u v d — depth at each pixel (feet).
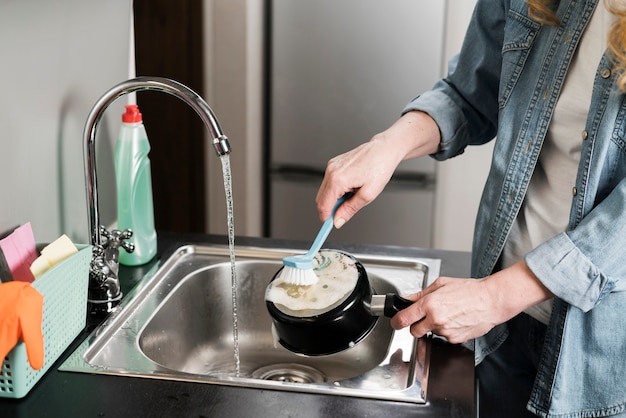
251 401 3.51
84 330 4.08
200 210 10.16
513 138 4.43
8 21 3.89
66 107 4.55
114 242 4.41
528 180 4.35
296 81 9.33
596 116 3.96
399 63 9.04
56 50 4.38
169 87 3.97
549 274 3.74
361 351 4.78
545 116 4.26
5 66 3.90
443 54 8.95
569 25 4.16
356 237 9.79
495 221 4.51
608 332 4.00
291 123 9.51
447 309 3.75
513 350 4.85
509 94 4.45
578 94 4.13
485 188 4.63
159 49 9.49
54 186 4.50
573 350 4.08
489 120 5.11
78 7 4.57
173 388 3.59
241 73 9.43
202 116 3.94
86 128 4.11
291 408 3.47
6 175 3.99
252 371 4.91
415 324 3.88
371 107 9.25
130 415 3.39
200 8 9.23
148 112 9.77
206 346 5.02
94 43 4.82
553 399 4.15
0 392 3.48
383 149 4.45
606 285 3.76
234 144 9.73
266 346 5.06
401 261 5.05
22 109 4.09
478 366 5.01
